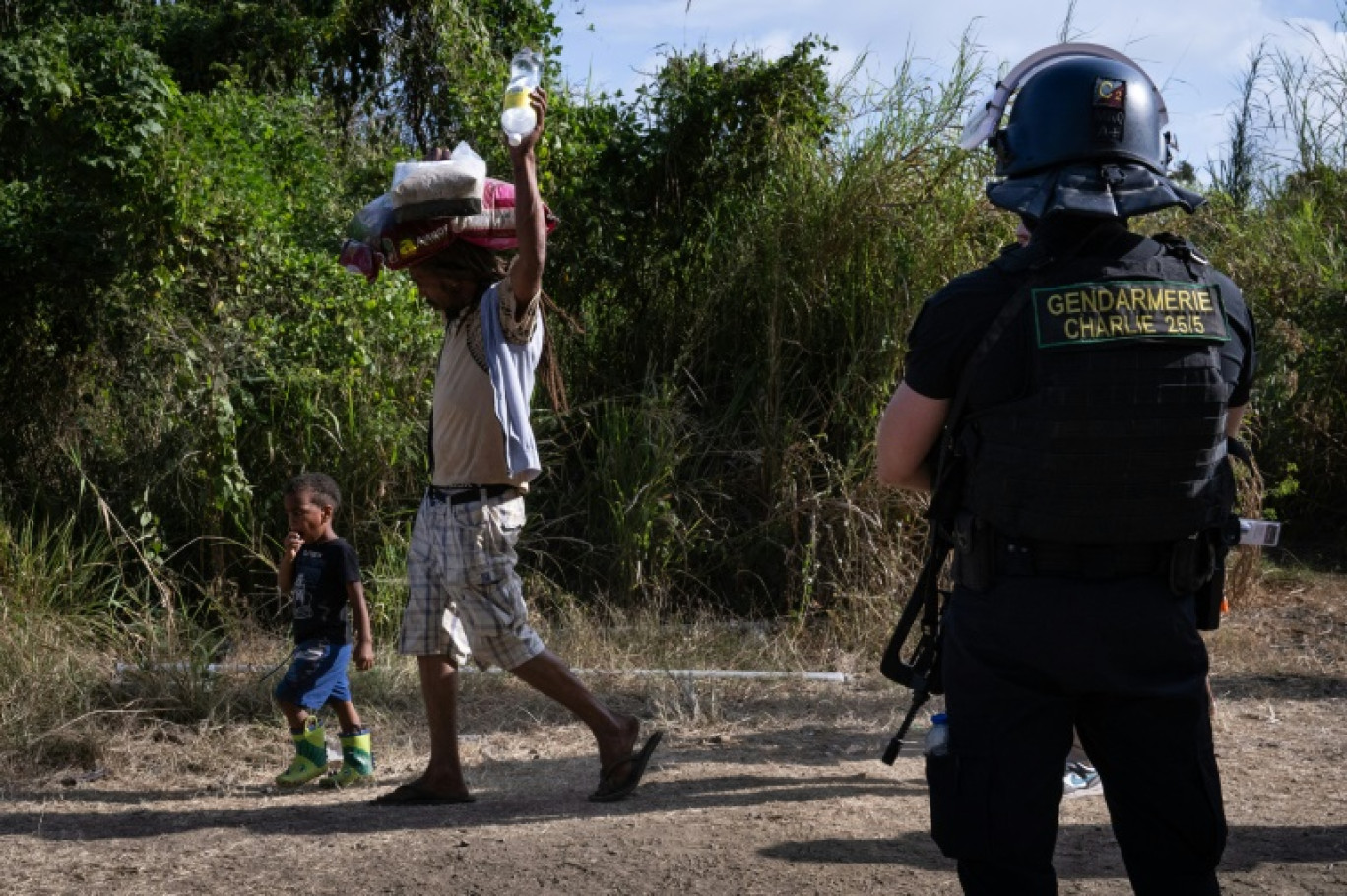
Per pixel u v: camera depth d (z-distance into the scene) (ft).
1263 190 35.94
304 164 30.30
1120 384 7.52
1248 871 12.52
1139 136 8.13
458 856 13.06
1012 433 7.71
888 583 24.67
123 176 24.41
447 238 14.17
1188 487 7.67
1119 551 7.74
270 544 24.85
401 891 12.16
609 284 29.22
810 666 23.18
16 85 24.20
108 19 32.50
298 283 26.00
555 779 16.70
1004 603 7.81
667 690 21.17
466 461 14.57
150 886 12.40
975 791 7.80
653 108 29.17
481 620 14.75
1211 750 7.99
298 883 12.41
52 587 22.22
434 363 26.17
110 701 19.12
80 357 26.16
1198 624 8.38
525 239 13.71
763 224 27.53
